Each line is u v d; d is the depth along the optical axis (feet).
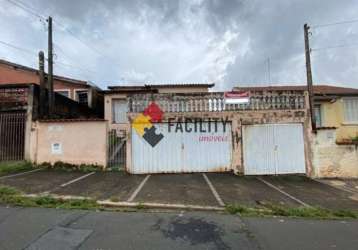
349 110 55.83
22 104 42.19
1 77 66.03
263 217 20.98
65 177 34.14
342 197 29.17
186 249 14.38
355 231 18.01
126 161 39.27
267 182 35.68
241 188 31.40
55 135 40.68
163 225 18.17
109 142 41.47
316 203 26.35
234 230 17.60
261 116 40.70
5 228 16.71
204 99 40.83
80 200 23.62
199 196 26.89
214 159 40.27
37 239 15.16
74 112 58.39
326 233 17.52
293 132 40.78
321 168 40.19
